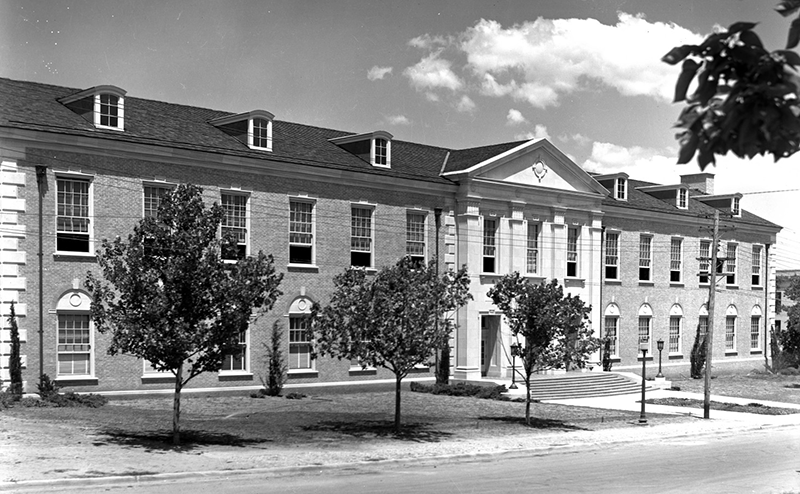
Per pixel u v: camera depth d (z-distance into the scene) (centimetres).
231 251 2450
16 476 1861
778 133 511
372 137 4316
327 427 2969
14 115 3181
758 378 6066
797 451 2831
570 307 3281
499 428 3158
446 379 4469
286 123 4447
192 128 3812
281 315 3897
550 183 4956
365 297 2812
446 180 4553
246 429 2817
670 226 5897
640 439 3062
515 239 4744
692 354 5991
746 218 6506
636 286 5641
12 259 3112
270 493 1834
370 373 4266
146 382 3447
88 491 1806
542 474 2238
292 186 3959
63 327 3253
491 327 4731
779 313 8538
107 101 3422
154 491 1822
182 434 2619
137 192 3447
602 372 5053
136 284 2303
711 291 3897
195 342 2295
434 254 4519
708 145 514
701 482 2144
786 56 488
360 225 4250
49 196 3212
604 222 5444
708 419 3744
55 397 3083
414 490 1927
